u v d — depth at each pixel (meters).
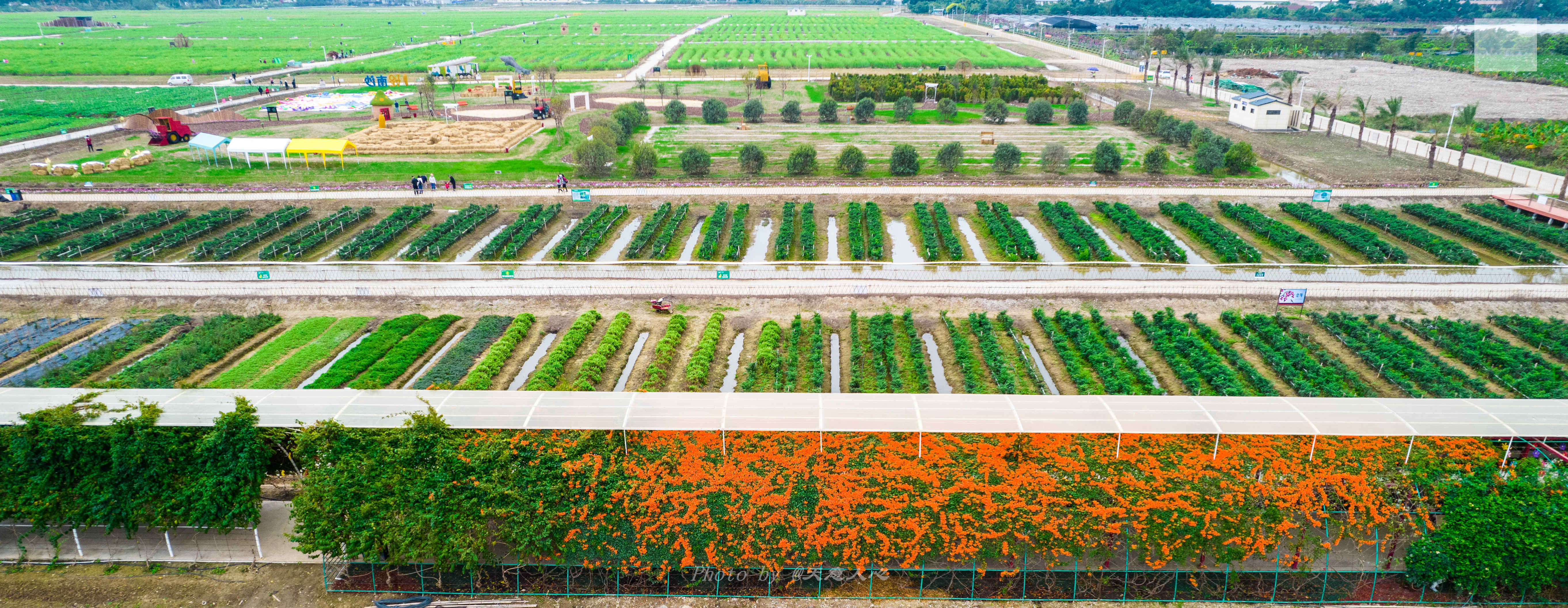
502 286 62.81
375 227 77.25
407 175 96.81
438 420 35.38
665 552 34.06
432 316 60.31
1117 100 153.50
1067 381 51.22
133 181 91.75
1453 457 35.47
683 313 60.34
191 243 74.19
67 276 63.38
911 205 86.31
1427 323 57.06
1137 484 34.47
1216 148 99.88
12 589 33.97
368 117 135.50
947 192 88.44
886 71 193.00
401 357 52.81
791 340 55.78
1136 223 78.12
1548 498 32.62
